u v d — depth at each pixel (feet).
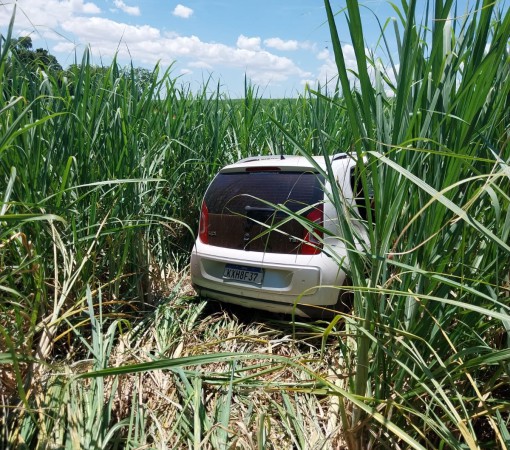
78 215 11.72
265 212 11.86
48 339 8.34
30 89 11.68
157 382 8.80
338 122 19.39
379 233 6.08
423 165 6.54
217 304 13.83
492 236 4.65
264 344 11.32
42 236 10.73
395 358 5.79
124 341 10.18
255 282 11.86
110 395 7.71
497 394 7.45
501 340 7.43
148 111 15.88
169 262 16.37
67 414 7.18
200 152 18.86
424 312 6.31
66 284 9.71
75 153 12.04
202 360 5.70
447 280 5.19
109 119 13.28
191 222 18.45
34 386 7.29
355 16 5.02
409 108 6.59
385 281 6.28
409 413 6.61
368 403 6.48
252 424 7.93
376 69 6.86
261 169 12.45
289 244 11.44
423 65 6.45
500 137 6.38
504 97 6.15
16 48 10.15
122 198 12.87
